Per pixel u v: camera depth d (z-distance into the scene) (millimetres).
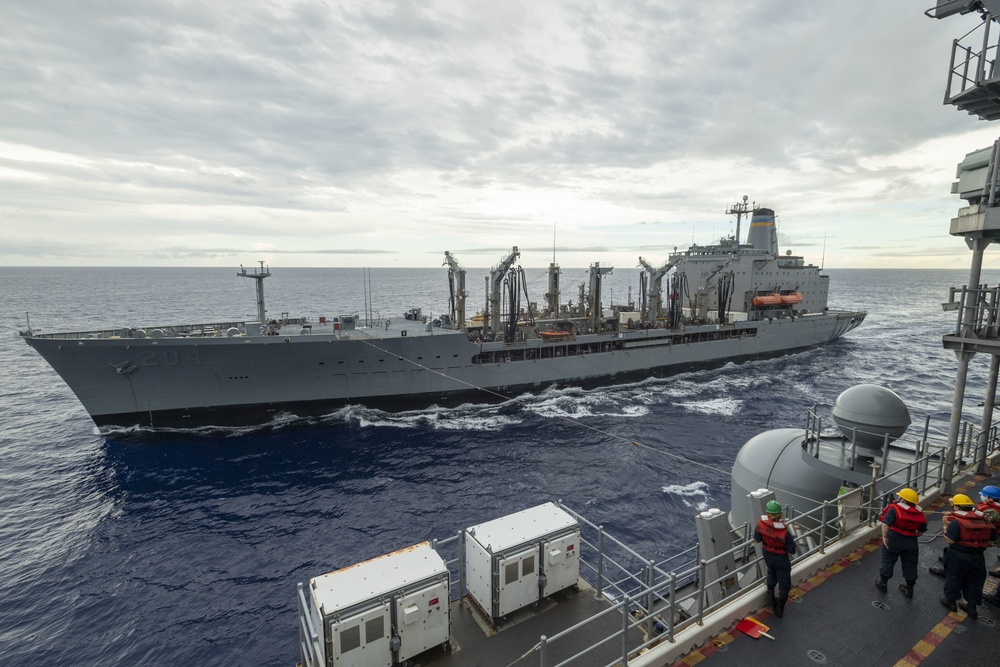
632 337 44375
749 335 52875
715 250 61062
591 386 42906
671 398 40469
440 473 26766
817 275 64688
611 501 23531
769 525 8039
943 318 101000
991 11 9047
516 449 29969
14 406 38812
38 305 117125
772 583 8125
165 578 18391
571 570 9734
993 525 7785
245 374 31531
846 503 10445
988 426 12570
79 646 15336
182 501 23891
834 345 65188
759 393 41969
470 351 36781
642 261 48906
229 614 16562
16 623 16297
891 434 11516
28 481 25984
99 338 30000
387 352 34125
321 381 33375
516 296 39125
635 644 8609
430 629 8156
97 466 27547
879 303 136500
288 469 27188
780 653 7289
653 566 8625
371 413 35000
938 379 47312
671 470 27031
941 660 7055
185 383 30922
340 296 150500
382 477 26266
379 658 7766
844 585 8828
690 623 7809
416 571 8281
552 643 8641
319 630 7598
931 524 10734
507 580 8945
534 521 9836
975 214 9984
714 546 10234
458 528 21312
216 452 29234
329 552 19812
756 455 14617
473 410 36969
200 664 14633
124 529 21562
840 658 7152
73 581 18281
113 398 30609
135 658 14852
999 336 10750
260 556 19609
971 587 7812
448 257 38688
